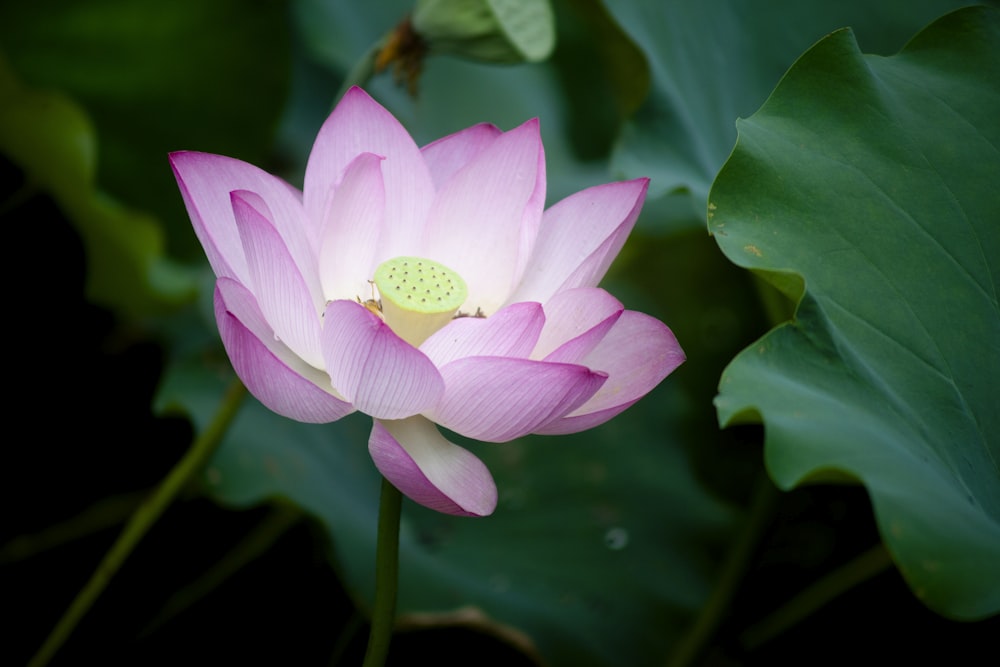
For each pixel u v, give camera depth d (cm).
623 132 146
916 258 132
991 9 140
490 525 155
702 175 146
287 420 155
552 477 158
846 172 134
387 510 127
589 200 131
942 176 135
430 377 123
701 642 146
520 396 124
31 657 151
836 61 136
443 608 146
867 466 122
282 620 154
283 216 129
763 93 152
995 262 134
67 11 158
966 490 127
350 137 131
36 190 156
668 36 149
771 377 126
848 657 158
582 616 149
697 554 156
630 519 156
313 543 156
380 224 131
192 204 126
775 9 154
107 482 158
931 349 131
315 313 125
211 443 143
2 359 158
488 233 132
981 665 157
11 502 155
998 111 137
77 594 154
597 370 129
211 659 152
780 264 130
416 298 128
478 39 145
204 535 156
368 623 150
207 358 156
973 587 119
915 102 137
